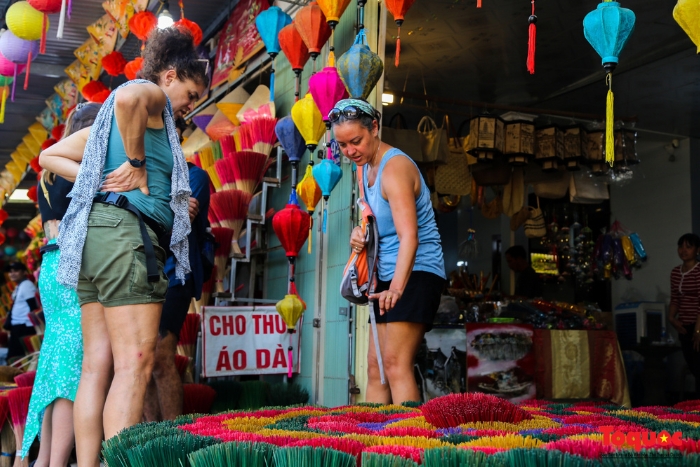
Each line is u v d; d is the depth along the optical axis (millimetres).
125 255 1862
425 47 5090
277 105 4941
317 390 4039
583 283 6531
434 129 5301
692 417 1645
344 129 2424
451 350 4074
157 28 2393
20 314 8336
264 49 5039
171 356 3033
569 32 4773
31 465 2994
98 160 1924
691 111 6250
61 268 1878
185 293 3084
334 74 3348
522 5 4359
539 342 4254
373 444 1149
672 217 7008
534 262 7074
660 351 5750
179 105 2332
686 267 5742
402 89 6027
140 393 1857
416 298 2428
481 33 4832
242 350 4113
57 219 2730
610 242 6227
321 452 1007
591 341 4391
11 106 8539
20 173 9844
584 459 871
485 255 8305
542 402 2057
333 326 3936
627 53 5074
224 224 4371
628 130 5676
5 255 15133
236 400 3951
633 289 7277
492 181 5801
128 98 1855
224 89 5648
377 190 2475
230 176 4488
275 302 4398
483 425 1351
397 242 2488
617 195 7562
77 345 2594
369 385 2672
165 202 2027
